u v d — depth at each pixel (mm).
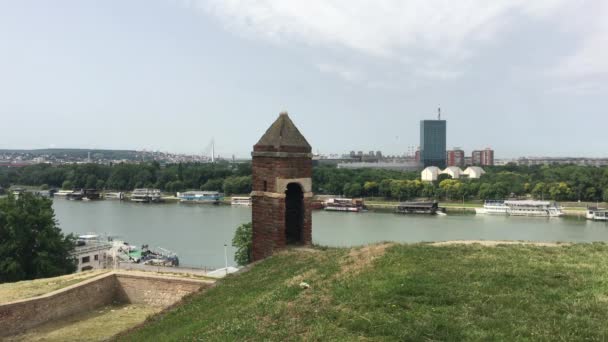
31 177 193250
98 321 22297
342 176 160875
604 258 15727
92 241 65500
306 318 11422
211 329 12398
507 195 137750
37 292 23516
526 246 18109
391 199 149500
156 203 147500
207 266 61469
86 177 179250
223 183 162250
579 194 126375
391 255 16516
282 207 20984
